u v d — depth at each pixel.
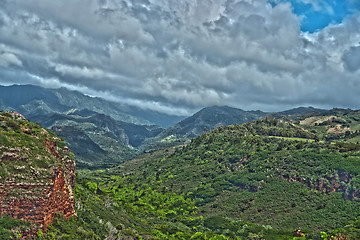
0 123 86.81
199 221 199.62
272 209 197.62
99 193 184.00
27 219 71.69
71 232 82.88
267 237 157.25
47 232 75.62
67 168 113.25
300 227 171.38
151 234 142.00
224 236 159.12
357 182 188.75
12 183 71.75
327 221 171.38
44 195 76.44
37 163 80.38
